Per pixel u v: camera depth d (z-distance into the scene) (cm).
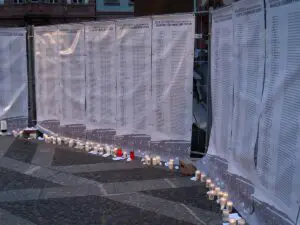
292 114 340
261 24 396
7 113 873
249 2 423
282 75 356
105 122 719
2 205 470
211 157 566
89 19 3856
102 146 727
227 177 497
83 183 547
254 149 416
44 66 824
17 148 753
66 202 478
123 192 511
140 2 994
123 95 682
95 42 709
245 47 438
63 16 3825
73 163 649
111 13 3881
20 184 545
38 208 460
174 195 498
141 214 441
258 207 407
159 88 634
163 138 641
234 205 459
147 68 643
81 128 766
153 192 510
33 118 889
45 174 590
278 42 362
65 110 791
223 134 521
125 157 675
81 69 745
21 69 870
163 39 616
